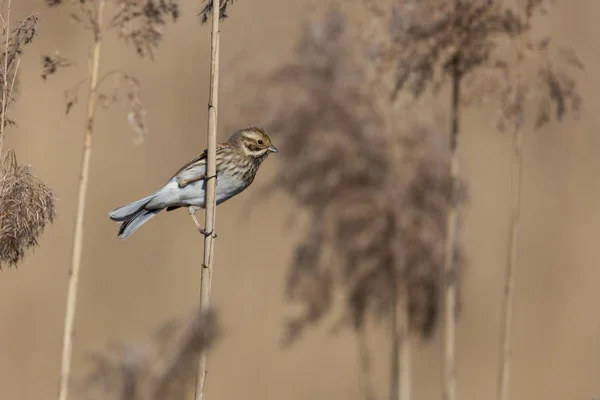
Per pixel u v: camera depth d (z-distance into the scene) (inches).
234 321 636.7
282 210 685.9
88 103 334.6
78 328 619.8
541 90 391.5
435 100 467.8
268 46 477.7
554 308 677.3
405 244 464.8
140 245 684.7
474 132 734.5
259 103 463.8
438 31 390.9
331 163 461.7
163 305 645.9
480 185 721.6
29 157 671.8
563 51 395.5
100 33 338.6
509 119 390.0
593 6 753.0
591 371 636.1
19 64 315.0
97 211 682.2
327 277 470.0
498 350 661.3
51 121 689.6
